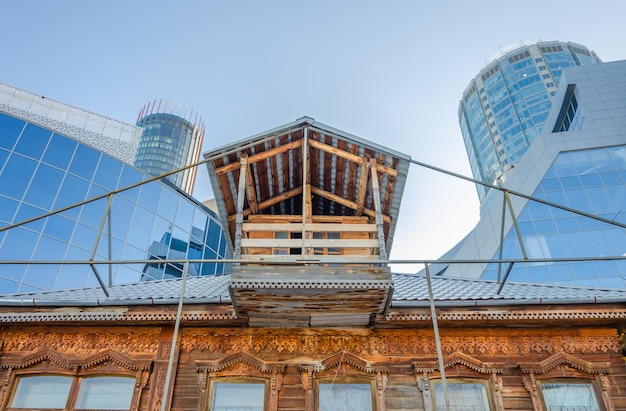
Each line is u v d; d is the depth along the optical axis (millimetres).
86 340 11078
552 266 43156
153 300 10789
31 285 28250
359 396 10438
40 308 10836
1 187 29812
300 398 10367
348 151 12312
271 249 12281
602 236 43656
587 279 41688
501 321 10742
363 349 10930
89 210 33219
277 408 10219
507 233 46469
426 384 10375
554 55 125062
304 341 11062
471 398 10352
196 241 40406
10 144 31672
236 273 9922
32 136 32938
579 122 58031
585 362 10484
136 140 43125
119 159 36875
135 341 11055
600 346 10820
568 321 10805
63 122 39969
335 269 10039
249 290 9766
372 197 13133
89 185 34031
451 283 13609
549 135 52594
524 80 122938
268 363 10633
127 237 34594
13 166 31016
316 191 13953
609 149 50156
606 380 10328
